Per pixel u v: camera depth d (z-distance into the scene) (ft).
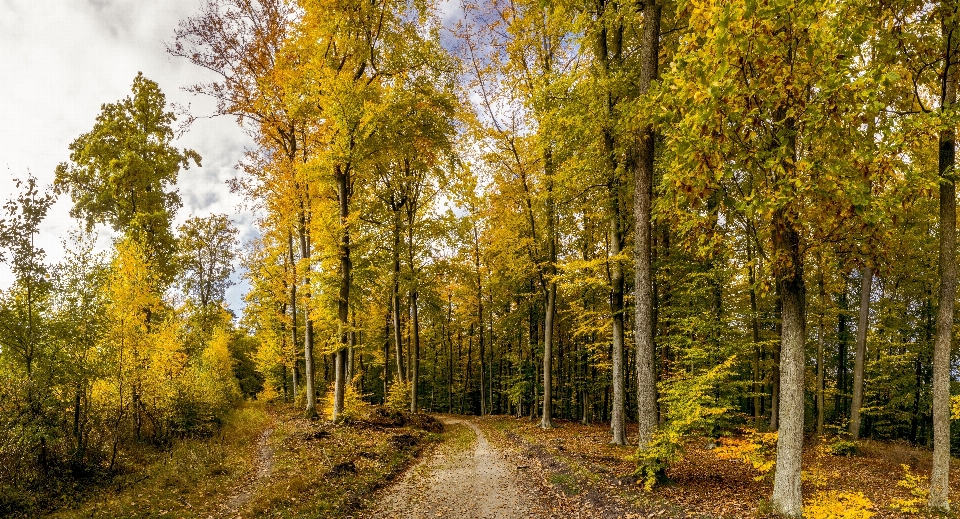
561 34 46.55
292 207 58.65
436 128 48.80
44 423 29.43
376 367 133.69
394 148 48.01
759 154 18.53
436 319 101.24
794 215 18.86
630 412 83.56
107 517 24.45
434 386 132.16
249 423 56.95
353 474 33.22
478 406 140.46
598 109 36.40
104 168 64.28
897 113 19.84
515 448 45.47
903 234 42.98
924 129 18.48
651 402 28.76
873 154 17.67
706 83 18.04
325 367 119.75
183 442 43.06
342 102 44.52
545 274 58.65
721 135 18.26
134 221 60.70
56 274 32.07
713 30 17.88
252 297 85.46
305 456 37.65
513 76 51.37
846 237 20.72
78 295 34.71
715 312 45.93
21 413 28.76
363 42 48.83
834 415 76.33
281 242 70.33
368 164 49.16
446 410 138.72
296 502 27.12
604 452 39.73
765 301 51.52
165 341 44.91
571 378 94.38
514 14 50.49
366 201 61.05
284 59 51.65
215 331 90.48
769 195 17.58
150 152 66.08
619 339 44.62
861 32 16.37
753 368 55.11
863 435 75.46
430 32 50.42
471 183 60.80
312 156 51.80
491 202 61.98
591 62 45.75
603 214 45.98
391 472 35.09
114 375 37.86
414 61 50.34
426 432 56.03
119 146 64.85
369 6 48.08
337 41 48.08
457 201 65.31
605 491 27.17
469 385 131.13
